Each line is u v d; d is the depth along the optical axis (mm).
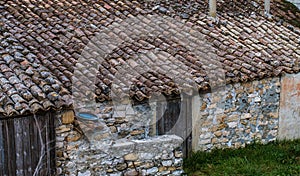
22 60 8391
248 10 12203
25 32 9531
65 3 10906
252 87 9961
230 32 10961
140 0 11453
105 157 8234
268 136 10344
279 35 11312
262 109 10180
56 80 8125
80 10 10711
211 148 9758
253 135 10164
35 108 7316
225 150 9797
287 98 10430
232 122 9891
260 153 9680
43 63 8594
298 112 10641
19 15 10109
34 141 7473
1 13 10125
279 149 9875
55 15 10398
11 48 8766
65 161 7965
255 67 9898
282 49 10750
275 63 10148
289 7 13039
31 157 7480
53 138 7648
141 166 8422
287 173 8750
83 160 8102
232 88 9727
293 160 9391
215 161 9352
